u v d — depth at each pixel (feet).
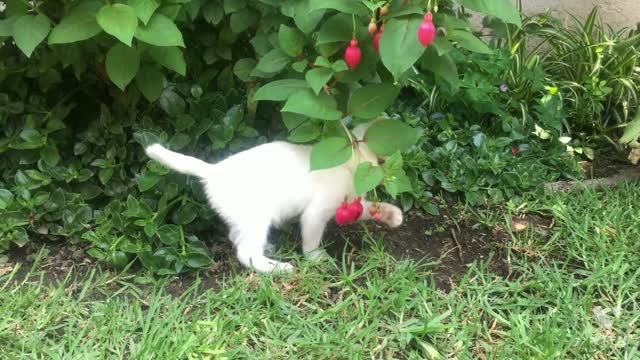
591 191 4.48
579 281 3.63
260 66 3.49
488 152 4.50
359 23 3.24
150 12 3.31
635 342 3.27
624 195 4.50
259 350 3.18
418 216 4.22
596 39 5.74
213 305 3.41
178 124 4.07
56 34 3.31
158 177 3.76
